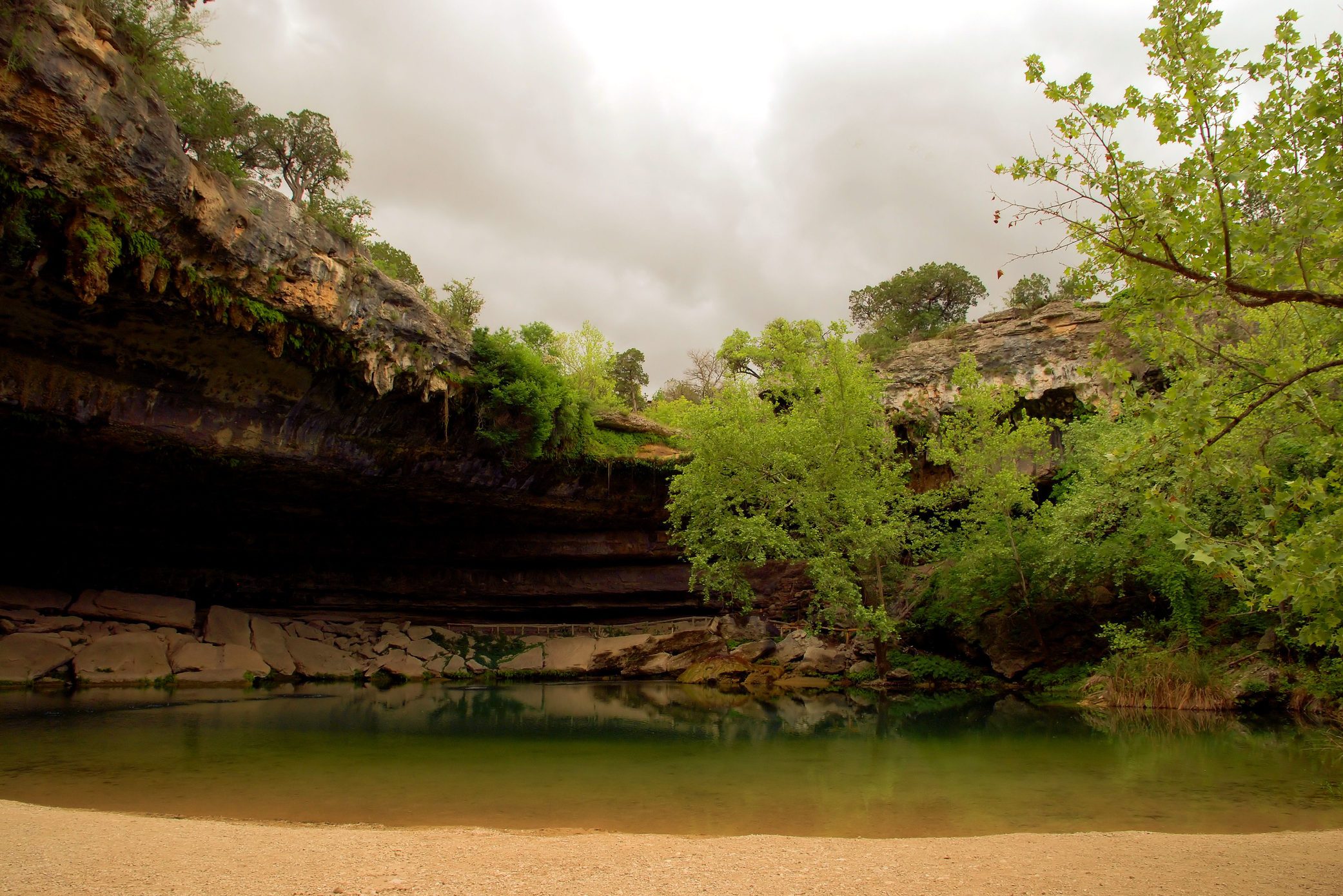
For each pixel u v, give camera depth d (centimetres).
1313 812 885
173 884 551
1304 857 650
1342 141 538
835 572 2373
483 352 2500
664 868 623
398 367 2219
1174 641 2036
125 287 1634
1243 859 643
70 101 1316
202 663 2473
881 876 599
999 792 1003
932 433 3086
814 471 2478
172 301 1709
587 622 3472
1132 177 604
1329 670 1658
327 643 2905
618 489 3153
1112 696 1914
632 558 3372
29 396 1781
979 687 2475
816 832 812
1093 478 2145
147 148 1462
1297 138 556
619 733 1549
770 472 2516
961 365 2761
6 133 1286
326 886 556
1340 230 567
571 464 2936
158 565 2789
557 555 3269
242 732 1468
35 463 2102
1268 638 1848
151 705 1873
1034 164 627
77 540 2583
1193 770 1126
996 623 2559
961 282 5184
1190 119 574
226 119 1647
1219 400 607
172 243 1603
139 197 1492
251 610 2977
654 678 3020
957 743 1411
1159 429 579
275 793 977
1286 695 1714
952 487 2655
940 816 877
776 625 3278
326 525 2875
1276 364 621
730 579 2434
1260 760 1201
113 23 1395
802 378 2562
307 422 2244
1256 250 560
